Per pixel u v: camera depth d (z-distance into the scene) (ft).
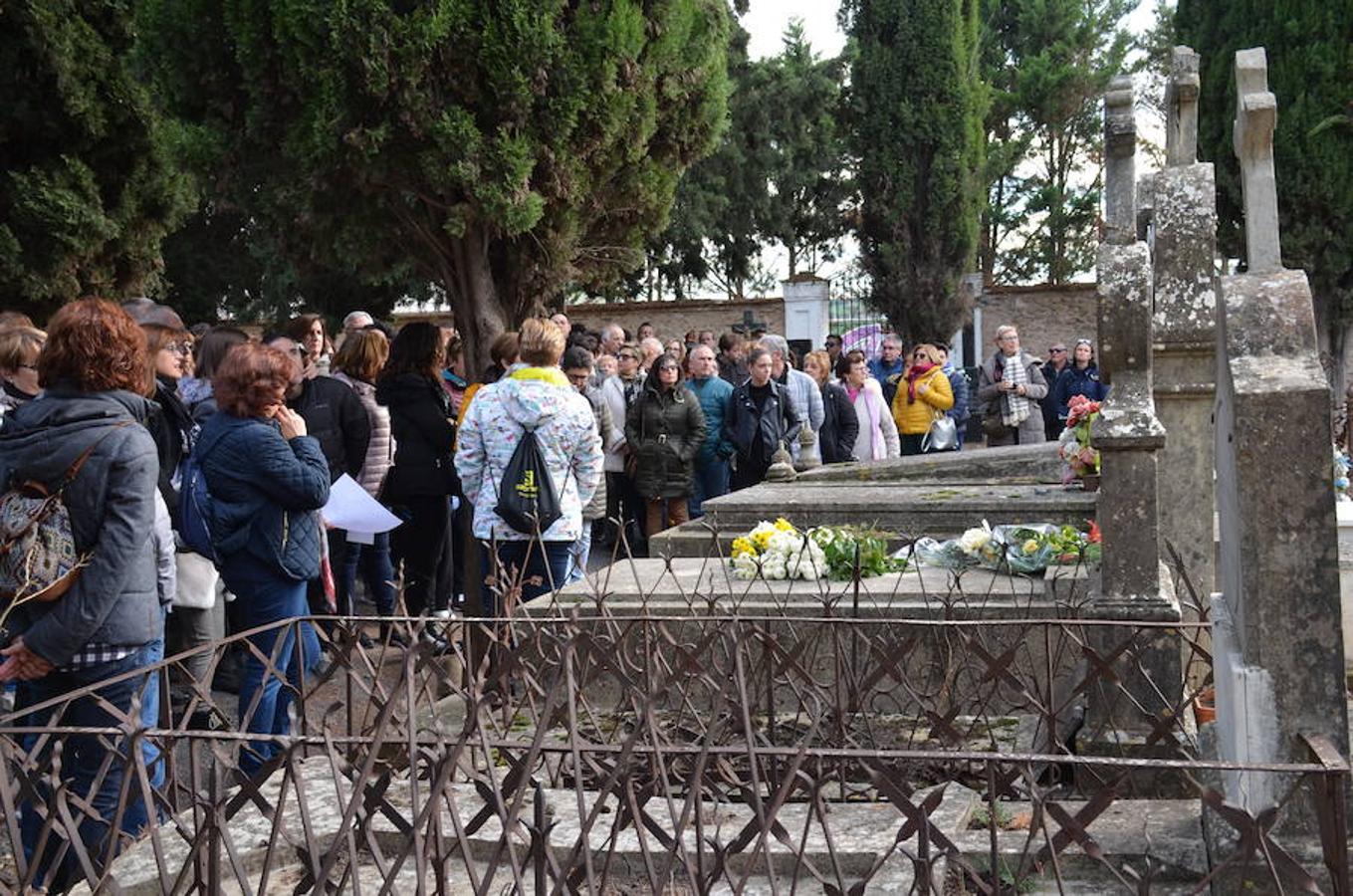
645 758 11.69
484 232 38.58
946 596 14.75
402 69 35.09
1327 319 65.05
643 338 39.96
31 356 16.61
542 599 17.03
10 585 11.55
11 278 42.96
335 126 35.19
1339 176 62.54
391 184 37.35
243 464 14.82
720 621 12.68
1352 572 19.35
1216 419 9.91
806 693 14.76
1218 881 8.46
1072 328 84.38
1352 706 10.34
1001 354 43.32
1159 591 13.07
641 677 13.83
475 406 19.75
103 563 11.73
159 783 12.09
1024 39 132.46
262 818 10.98
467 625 13.51
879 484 27.17
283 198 38.40
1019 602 15.83
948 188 84.33
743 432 33.53
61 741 8.56
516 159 35.99
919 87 84.38
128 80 44.04
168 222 47.19
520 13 35.47
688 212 102.63
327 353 29.35
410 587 24.17
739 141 108.68
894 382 45.83
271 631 14.90
